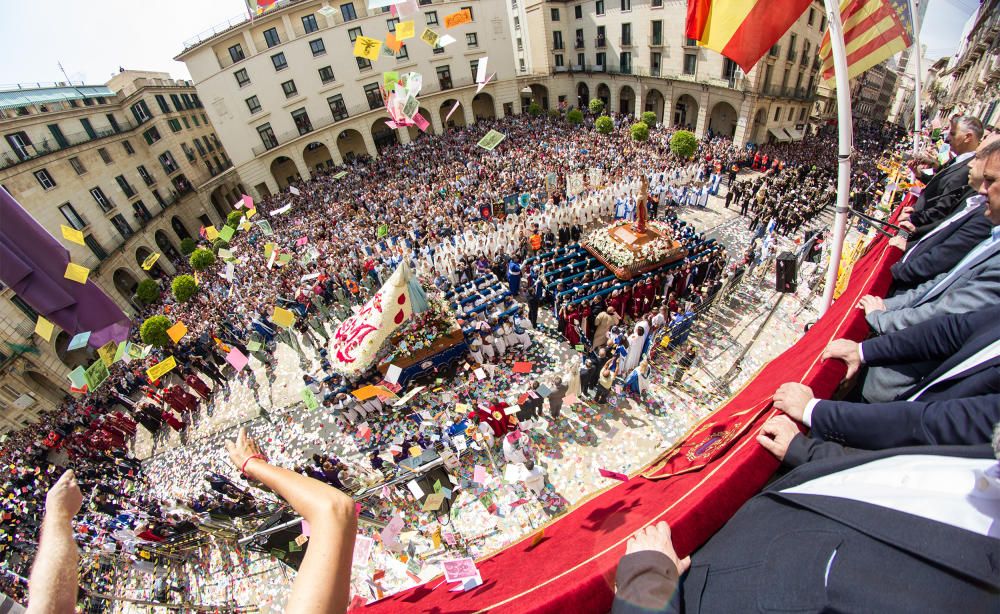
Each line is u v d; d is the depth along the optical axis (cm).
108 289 3155
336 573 116
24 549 1249
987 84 1916
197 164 4484
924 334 223
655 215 2256
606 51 4300
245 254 2962
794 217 1870
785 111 3566
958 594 86
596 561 215
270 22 3788
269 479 156
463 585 388
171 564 1052
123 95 3825
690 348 1295
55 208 2900
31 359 2214
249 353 1867
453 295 1730
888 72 4231
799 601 110
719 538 172
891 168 2189
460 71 4453
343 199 3356
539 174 2953
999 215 256
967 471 115
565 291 1544
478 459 1111
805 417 208
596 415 1177
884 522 114
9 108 2775
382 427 1305
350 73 4109
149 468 1462
